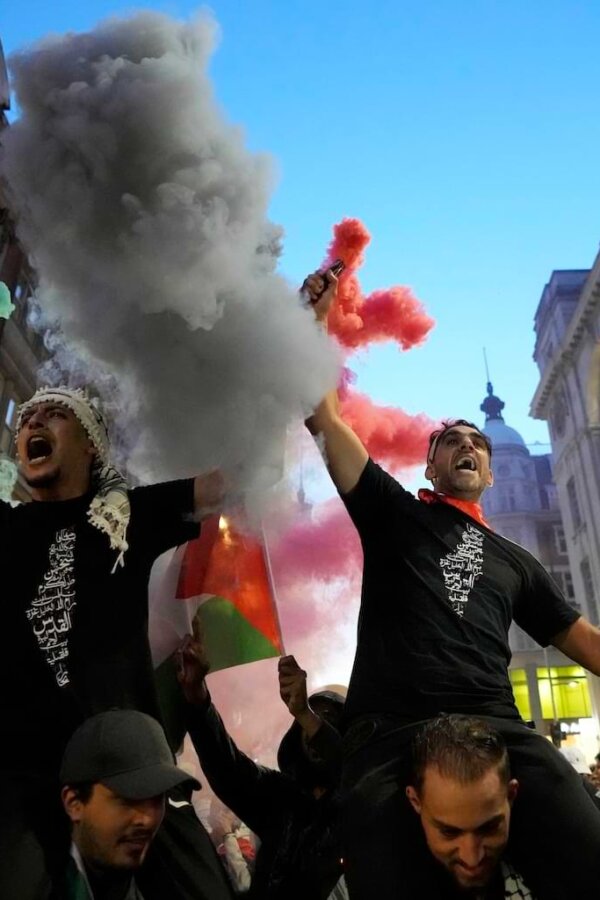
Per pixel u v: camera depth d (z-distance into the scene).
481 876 1.59
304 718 2.51
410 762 1.79
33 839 1.58
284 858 2.34
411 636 1.98
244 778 2.41
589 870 1.64
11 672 1.75
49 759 1.71
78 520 1.94
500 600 2.10
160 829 1.79
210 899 1.73
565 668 38.22
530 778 1.77
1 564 1.87
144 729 1.67
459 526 2.23
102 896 1.63
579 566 32.41
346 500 2.21
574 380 31.44
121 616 1.85
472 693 1.89
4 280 6.86
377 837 1.69
